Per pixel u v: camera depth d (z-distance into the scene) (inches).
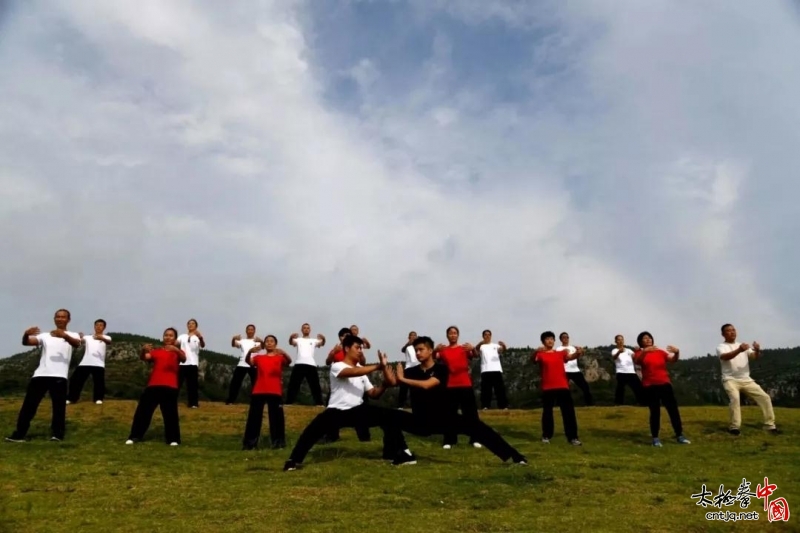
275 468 384.5
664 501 297.0
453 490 317.4
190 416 645.3
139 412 510.9
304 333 757.3
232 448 493.0
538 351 527.5
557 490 317.1
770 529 253.6
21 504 289.7
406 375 388.8
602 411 687.1
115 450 463.8
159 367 515.5
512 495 305.7
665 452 465.1
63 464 398.9
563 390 508.1
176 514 273.6
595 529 247.1
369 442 498.9
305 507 283.4
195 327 732.7
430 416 381.7
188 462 416.5
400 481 340.2
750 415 639.8
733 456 446.6
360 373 374.0
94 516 269.9
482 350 743.7
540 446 489.4
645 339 524.1
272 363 494.3
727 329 564.4
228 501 297.0
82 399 799.7
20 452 444.5
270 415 489.7
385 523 255.8
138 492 317.4
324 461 407.2
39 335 509.4
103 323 706.8
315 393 739.4
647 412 672.4
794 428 566.9
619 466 395.2
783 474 370.9
